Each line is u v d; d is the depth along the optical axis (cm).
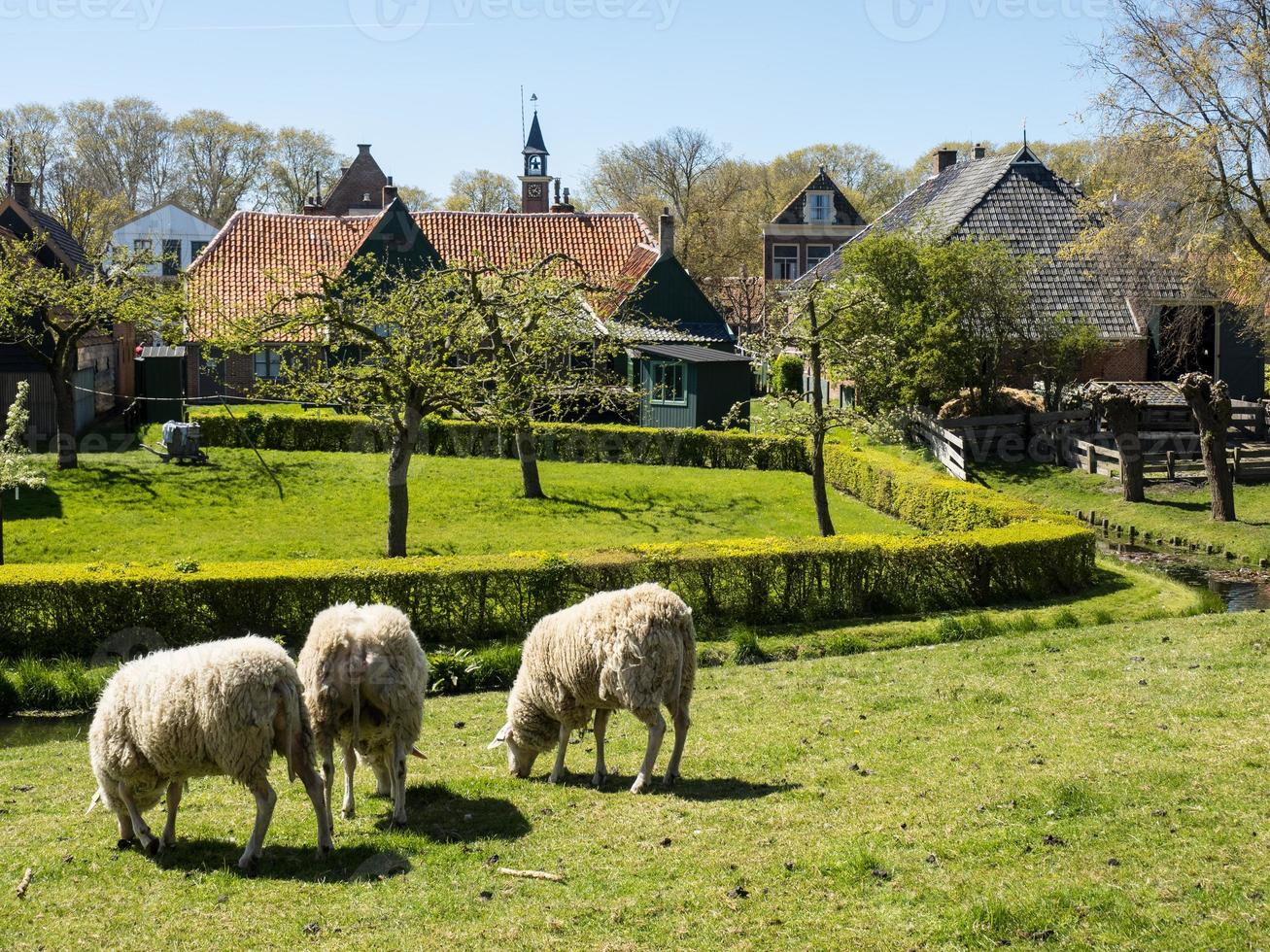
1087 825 749
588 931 645
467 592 1642
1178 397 3466
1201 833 721
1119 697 1079
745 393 3578
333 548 2131
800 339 2239
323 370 2103
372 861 758
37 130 7306
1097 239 3023
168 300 2664
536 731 957
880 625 1694
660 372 3606
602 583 1688
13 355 3011
